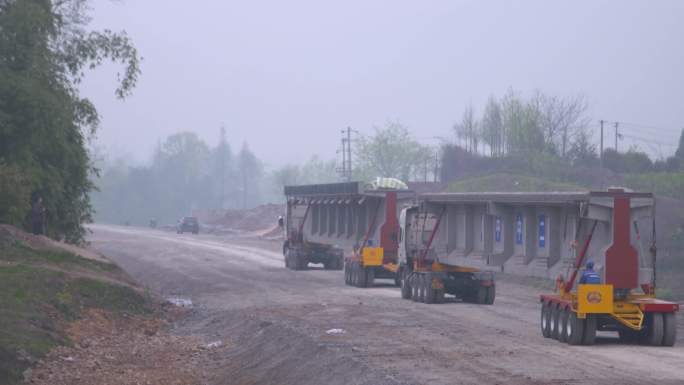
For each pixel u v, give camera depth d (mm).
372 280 42594
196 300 38844
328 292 40094
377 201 44594
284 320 28500
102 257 43250
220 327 30516
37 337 25078
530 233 27344
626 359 19984
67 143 46469
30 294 29250
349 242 47719
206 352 26078
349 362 19531
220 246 82062
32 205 44844
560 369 18469
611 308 22172
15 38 43844
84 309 30734
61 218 47875
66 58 47375
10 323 25344
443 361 19578
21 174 41188
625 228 22641
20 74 43875
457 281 34219
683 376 17562
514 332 25359
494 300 36156
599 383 16766
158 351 26297
